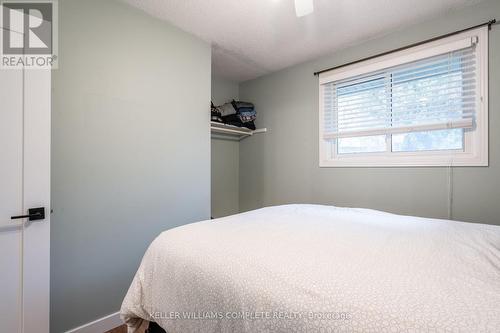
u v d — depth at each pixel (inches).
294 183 103.3
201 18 71.4
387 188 78.4
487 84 61.7
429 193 70.7
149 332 44.5
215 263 31.4
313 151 97.0
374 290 22.7
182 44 77.5
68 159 55.2
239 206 124.1
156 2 64.3
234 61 99.7
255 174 117.9
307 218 54.7
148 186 69.5
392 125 78.4
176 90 76.2
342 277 25.4
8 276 45.4
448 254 31.3
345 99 89.9
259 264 29.3
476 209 63.4
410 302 20.6
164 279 36.6
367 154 85.0
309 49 89.3
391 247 34.3
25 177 46.8
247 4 65.0
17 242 46.3
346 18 70.3
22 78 46.9
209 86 86.0
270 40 83.5
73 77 55.8
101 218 60.4
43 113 48.7
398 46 76.2
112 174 62.2
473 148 65.0
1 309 44.8
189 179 80.0
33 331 47.6
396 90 77.5
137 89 67.0
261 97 115.7
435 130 70.5
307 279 25.4
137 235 66.9
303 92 100.3
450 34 66.3
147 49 69.0
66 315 54.9
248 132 115.3
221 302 28.0
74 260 56.2
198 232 42.9
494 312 18.9
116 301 62.7
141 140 67.9
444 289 22.5
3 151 44.8
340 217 55.8
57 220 53.8
